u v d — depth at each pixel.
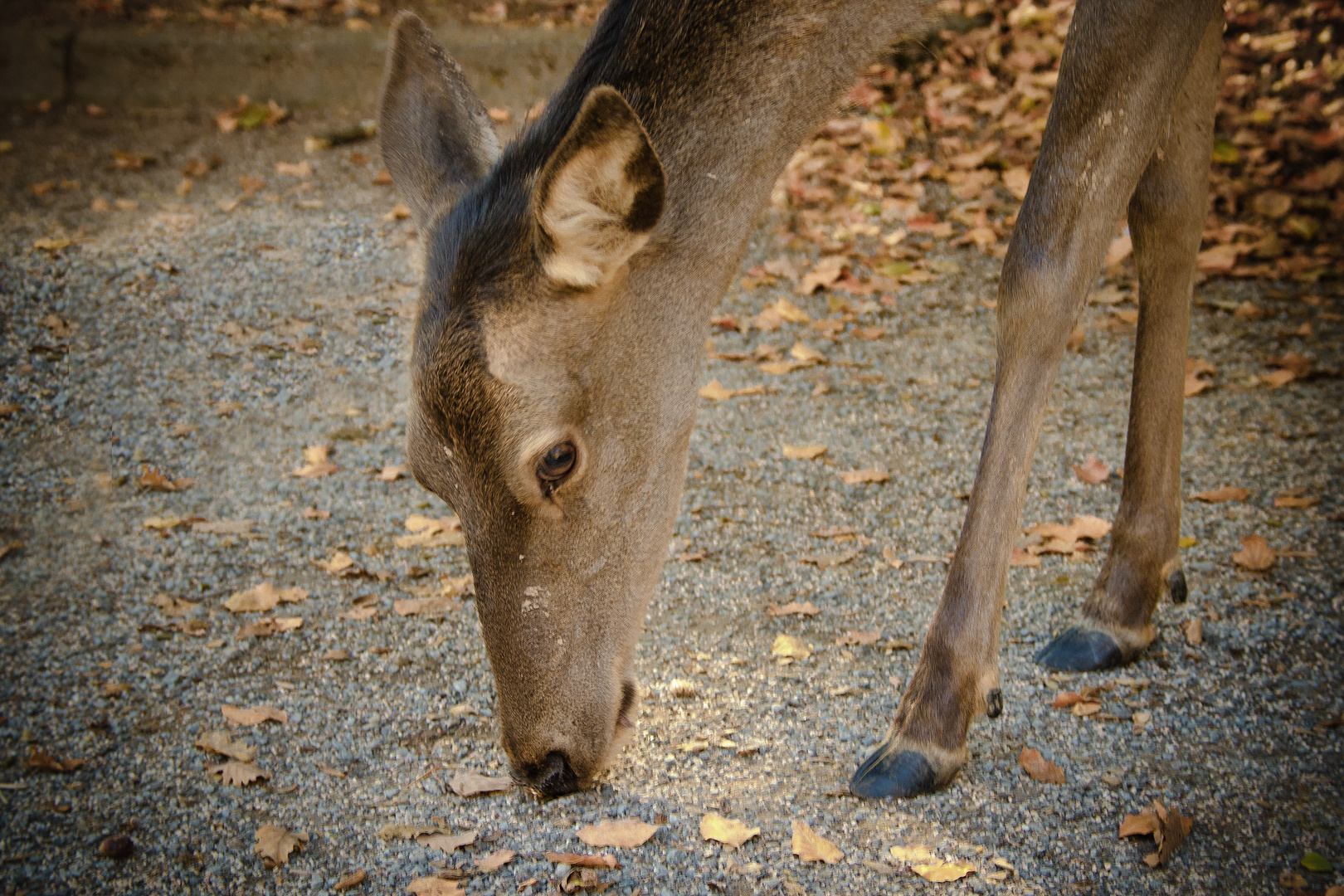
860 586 5.01
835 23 3.57
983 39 10.52
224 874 3.57
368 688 4.47
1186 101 3.99
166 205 8.69
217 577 5.20
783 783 3.85
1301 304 7.43
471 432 3.04
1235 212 8.47
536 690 3.33
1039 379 3.56
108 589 5.10
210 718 4.30
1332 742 3.96
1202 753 3.93
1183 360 4.28
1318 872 3.40
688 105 3.41
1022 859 3.49
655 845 3.59
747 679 4.42
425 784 3.94
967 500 5.64
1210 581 4.90
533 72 9.93
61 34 10.02
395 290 7.71
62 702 4.39
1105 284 7.80
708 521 5.54
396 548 5.41
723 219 3.49
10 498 5.74
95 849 3.68
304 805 3.86
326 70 10.07
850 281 7.91
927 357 7.05
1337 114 9.34
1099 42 3.36
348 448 6.21
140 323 7.26
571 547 3.29
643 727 4.16
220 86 10.09
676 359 3.42
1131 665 4.42
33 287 7.54
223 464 6.05
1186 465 5.77
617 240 3.02
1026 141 9.50
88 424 6.34
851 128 9.73
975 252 8.34
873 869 3.46
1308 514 5.33
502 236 3.08
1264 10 10.51
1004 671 4.41
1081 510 5.50
